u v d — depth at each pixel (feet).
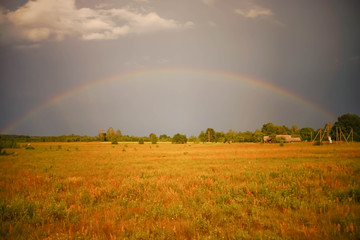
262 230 19.27
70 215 24.75
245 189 33.06
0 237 19.40
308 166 54.03
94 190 34.83
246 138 391.45
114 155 123.54
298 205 25.43
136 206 27.55
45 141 471.21
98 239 18.67
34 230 20.83
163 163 80.07
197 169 59.88
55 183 41.16
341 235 17.58
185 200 28.37
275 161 77.82
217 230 19.21
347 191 28.63
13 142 216.13
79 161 91.81
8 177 52.39
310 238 17.33
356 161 66.69
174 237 18.72
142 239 18.60
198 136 484.33
